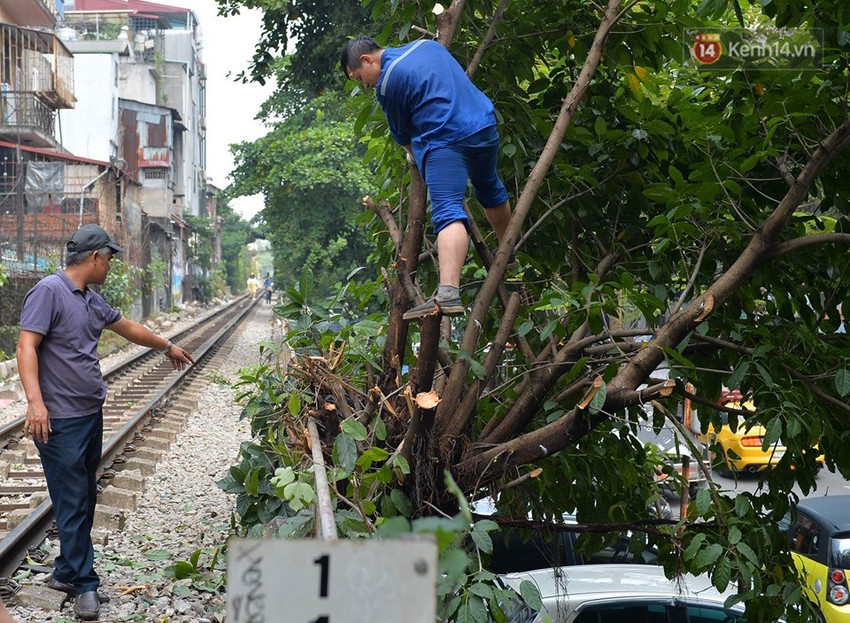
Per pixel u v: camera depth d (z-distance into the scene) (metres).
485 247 4.07
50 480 5.52
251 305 69.69
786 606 4.30
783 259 4.66
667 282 4.94
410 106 3.69
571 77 5.11
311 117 29.92
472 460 3.76
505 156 4.77
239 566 1.50
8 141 37.84
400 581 1.50
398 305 3.92
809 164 3.79
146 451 11.44
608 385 3.74
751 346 4.45
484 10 4.68
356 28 18.25
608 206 5.11
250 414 4.47
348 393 4.06
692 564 3.76
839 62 4.35
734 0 4.21
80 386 5.48
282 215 28.39
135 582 6.34
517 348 4.92
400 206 4.59
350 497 3.45
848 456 4.39
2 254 25.92
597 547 4.92
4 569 6.29
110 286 31.19
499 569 6.95
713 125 4.35
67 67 41.16
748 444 13.66
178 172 70.06
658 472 5.30
